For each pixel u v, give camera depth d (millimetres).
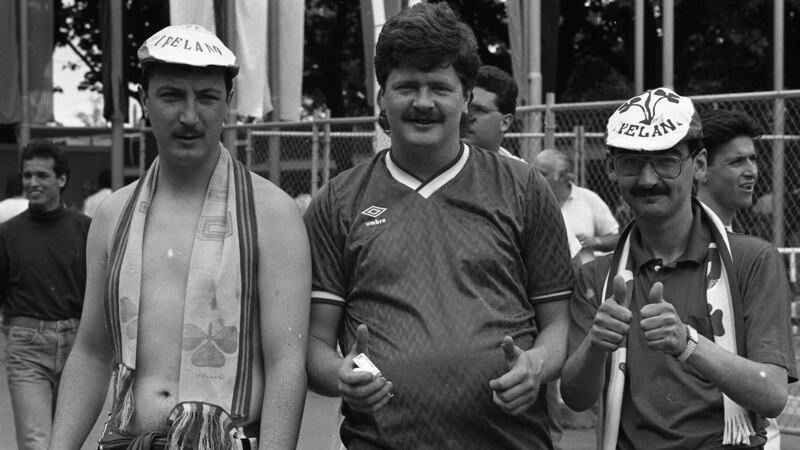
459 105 3428
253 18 12086
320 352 3494
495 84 5336
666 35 11305
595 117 15281
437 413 3312
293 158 13727
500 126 5395
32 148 6430
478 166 3547
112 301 3357
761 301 3393
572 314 3568
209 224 3369
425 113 3379
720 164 4359
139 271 3348
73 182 23797
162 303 3338
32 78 13836
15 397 6336
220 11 12562
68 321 6445
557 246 3537
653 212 3463
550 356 3428
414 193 3479
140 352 3330
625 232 3619
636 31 12367
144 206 3416
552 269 3529
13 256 6434
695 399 3387
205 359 3299
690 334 3191
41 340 6398
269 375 3354
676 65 20625
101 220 3500
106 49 13672
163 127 3322
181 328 3322
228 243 3346
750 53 20281
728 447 3348
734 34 19469
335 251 3527
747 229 11266
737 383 3213
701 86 20641
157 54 3256
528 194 3514
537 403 3484
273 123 11398
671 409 3402
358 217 3496
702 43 20734
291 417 3320
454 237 3418
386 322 3385
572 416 8344
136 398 3309
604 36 21812
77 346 3549
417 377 3311
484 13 21453
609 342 3195
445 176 3490
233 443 3258
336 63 22609
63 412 3471
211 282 3314
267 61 13359
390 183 3512
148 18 21703
